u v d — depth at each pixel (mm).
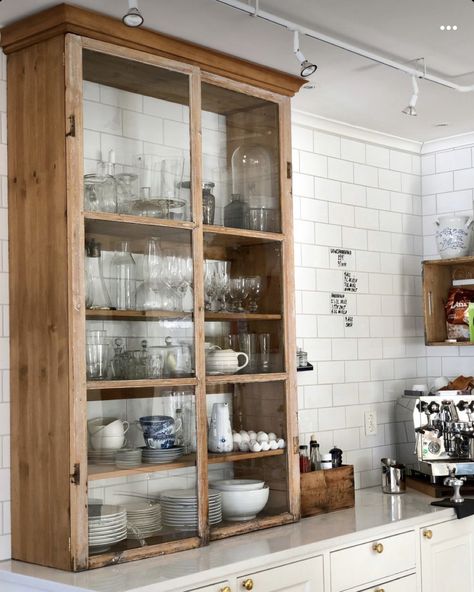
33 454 3117
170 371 3293
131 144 3223
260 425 3650
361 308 4828
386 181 5051
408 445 4766
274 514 3693
